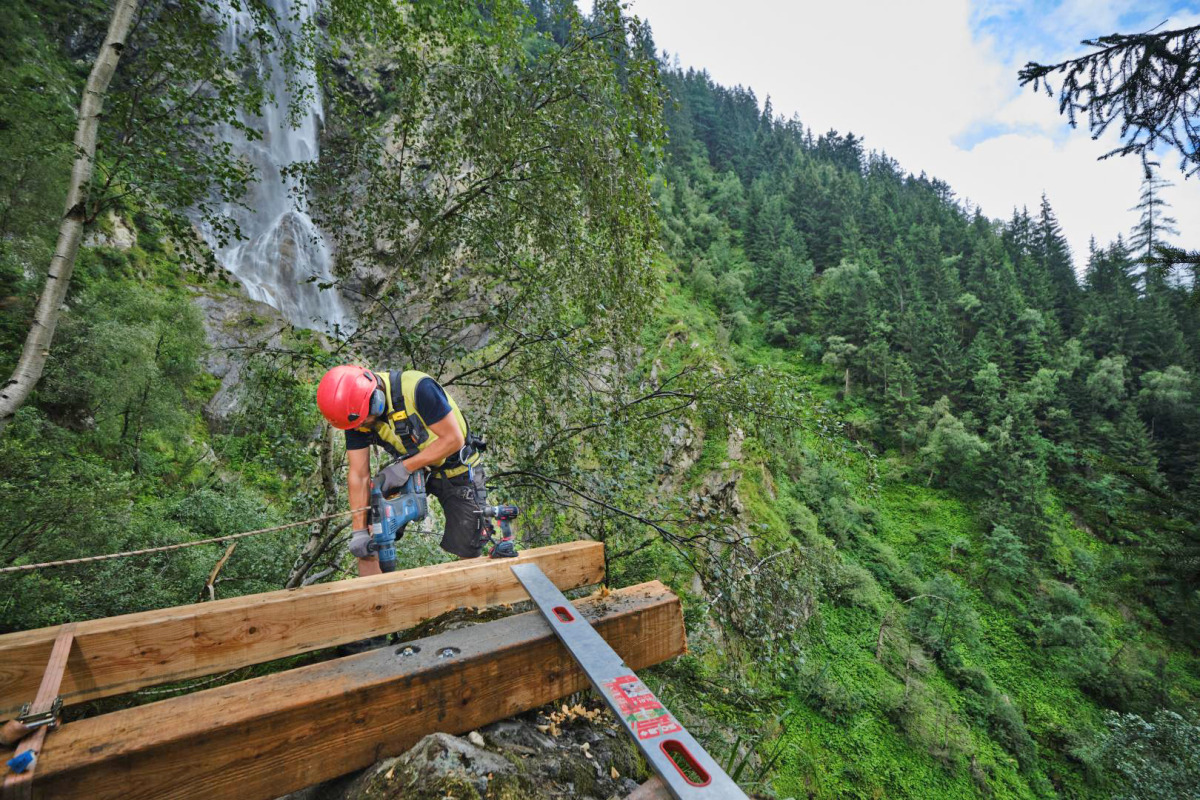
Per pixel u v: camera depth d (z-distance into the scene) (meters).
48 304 4.10
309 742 1.29
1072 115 4.41
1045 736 25.52
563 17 5.05
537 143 5.13
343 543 5.45
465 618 2.16
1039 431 52.88
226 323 19.75
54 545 7.67
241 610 1.54
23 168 10.90
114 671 1.38
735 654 4.78
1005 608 34.00
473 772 1.33
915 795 18.94
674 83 100.25
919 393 55.31
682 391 5.41
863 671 23.39
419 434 2.17
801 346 62.09
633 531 5.23
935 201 102.38
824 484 35.31
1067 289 77.38
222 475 12.14
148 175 4.54
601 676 1.36
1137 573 4.49
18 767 1.00
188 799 1.15
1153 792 16.58
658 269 5.79
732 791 0.95
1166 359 58.41
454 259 5.70
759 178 100.69
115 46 4.39
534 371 5.04
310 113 27.91
